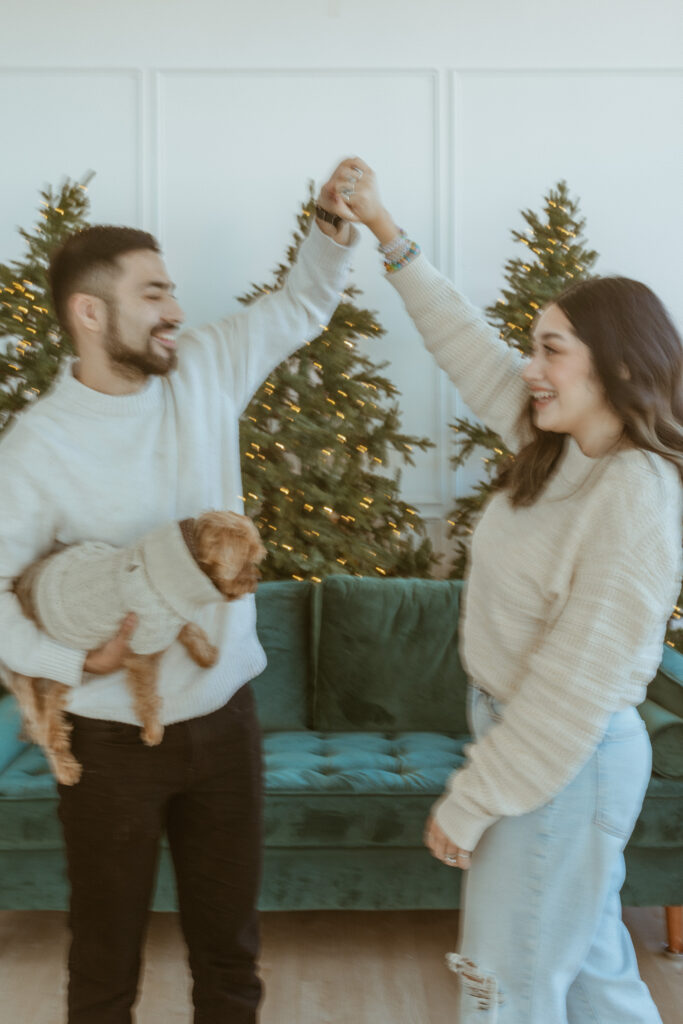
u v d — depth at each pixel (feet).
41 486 4.83
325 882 8.91
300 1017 7.97
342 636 11.28
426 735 10.73
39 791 8.68
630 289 4.74
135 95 16.03
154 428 5.10
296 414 14.23
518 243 16.42
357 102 16.16
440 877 8.91
